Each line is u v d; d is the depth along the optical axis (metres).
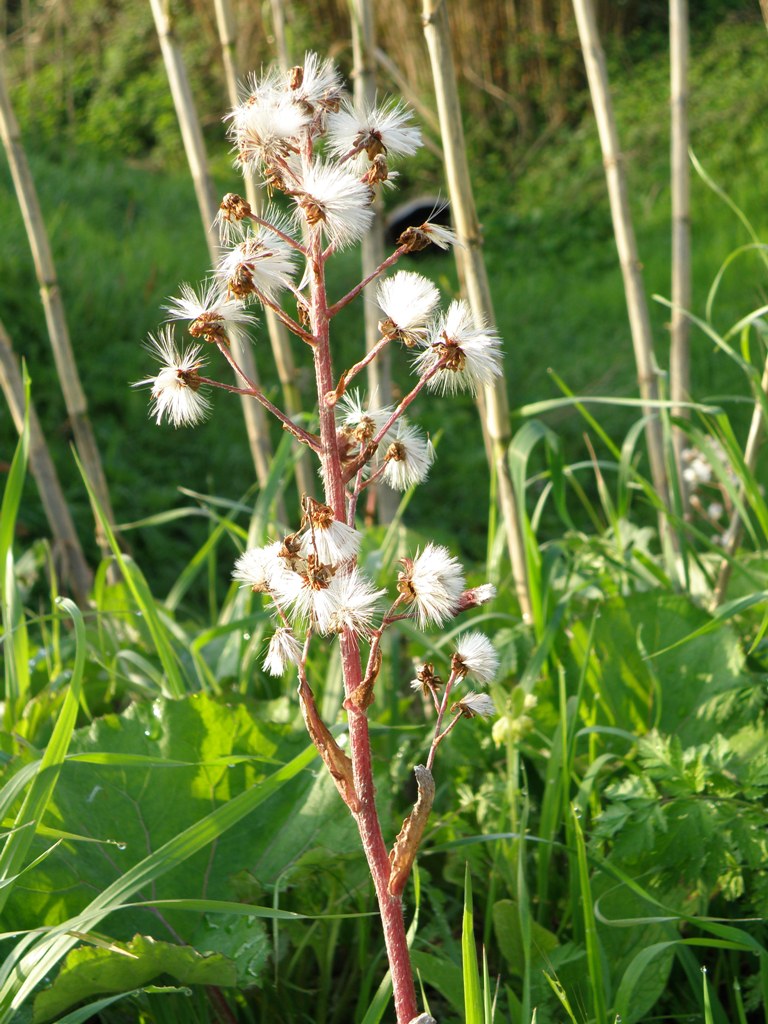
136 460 1.87
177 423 0.52
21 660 0.76
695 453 1.14
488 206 3.83
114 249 2.49
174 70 0.96
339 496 0.51
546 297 2.97
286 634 0.51
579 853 0.59
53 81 4.31
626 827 0.64
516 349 2.52
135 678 0.87
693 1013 0.64
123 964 0.59
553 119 4.32
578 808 0.62
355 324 2.41
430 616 0.50
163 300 2.22
